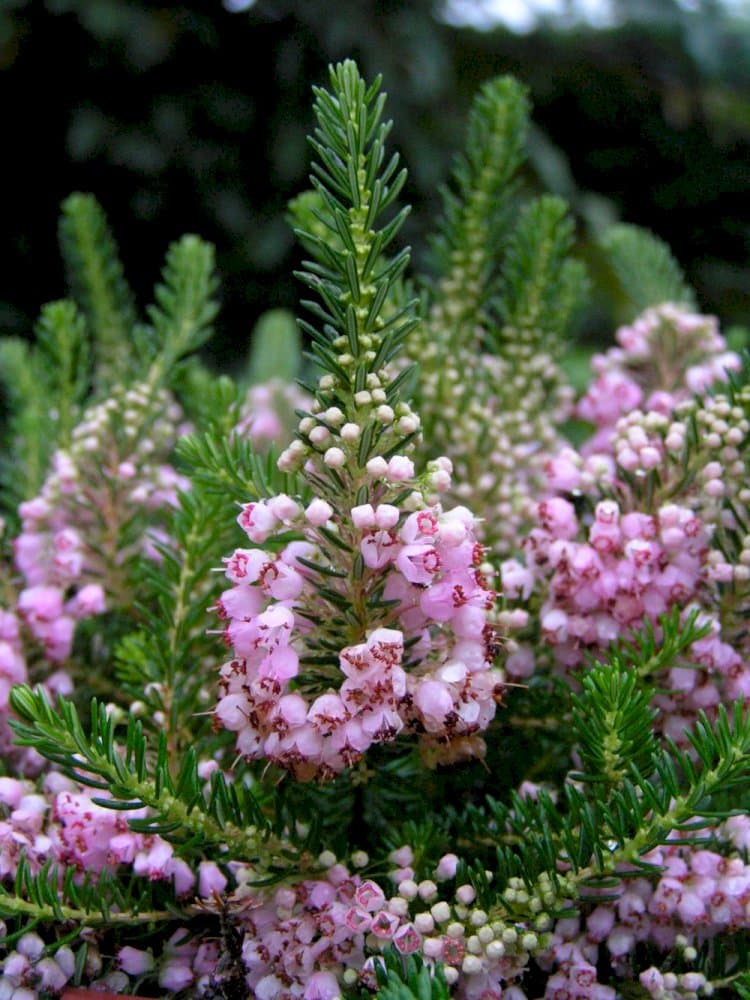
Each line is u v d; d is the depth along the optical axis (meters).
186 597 0.18
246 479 0.17
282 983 0.15
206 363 0.71
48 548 0.20
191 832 0.15
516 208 0.29
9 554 0.21
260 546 0.17
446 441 0.22
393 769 0.17
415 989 0.13
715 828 0.16
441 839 0.16
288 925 0.15
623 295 0.65
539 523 0.19
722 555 0.17
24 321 0.70
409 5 0.74
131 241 0.73
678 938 0.16
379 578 0.15
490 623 0.16
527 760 0.18
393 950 0.14
